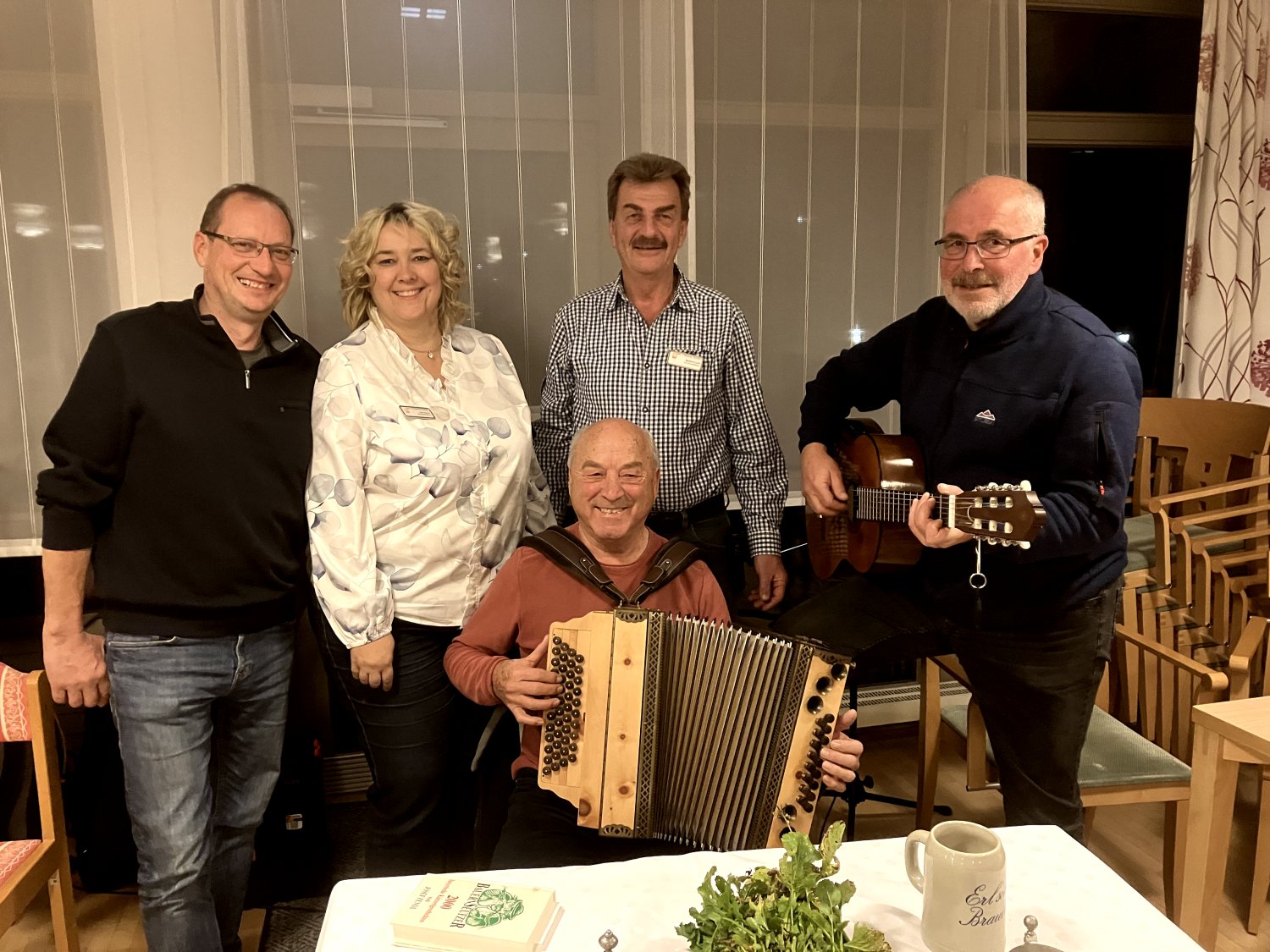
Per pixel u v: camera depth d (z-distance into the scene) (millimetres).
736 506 2617
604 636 1452
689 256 2531
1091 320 1748
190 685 1684
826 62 2545
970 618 1860
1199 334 2916
